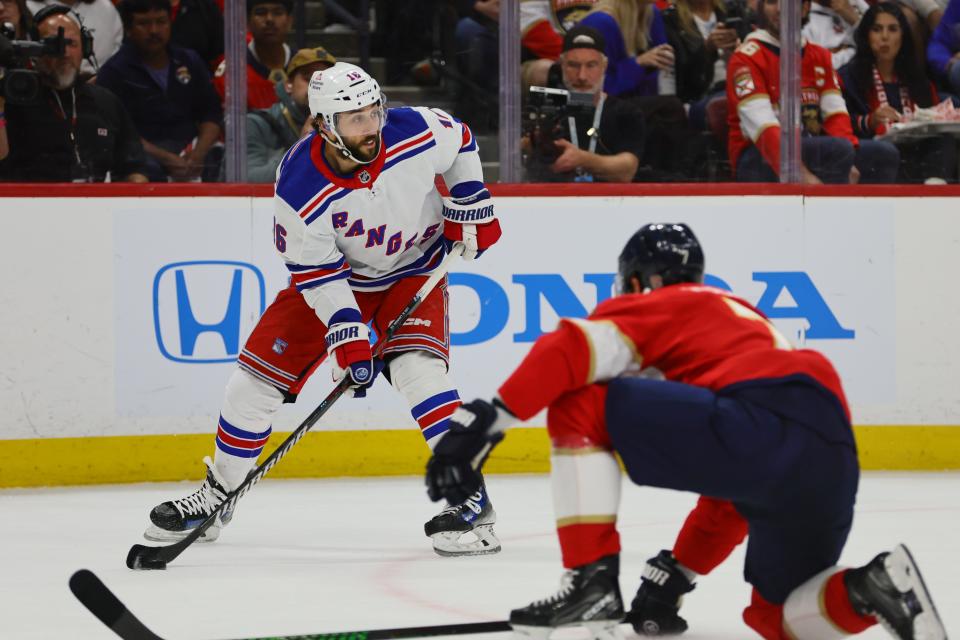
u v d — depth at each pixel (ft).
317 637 28.55
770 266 70.08
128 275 66.13
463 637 32.63
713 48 70.90
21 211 65.26
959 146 72.79
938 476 67.41
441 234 47.96
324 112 41.83
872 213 70.28
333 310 44.19
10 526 53.42
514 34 69.51
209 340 66.85
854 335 70.18
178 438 66.64
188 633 33.47
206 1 67.72
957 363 70.38
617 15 69.62
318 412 43.16
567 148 70.08
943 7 72.74
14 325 65.21
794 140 71.20
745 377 26.27
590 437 26.96
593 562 26.76
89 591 29.96
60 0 66.64
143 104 67.56
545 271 68.80
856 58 72.08
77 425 65.72
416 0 71.31
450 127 45.62
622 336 26.50
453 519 45.44
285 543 48.83
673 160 71.15
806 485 26.05
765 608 28.76
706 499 30.83
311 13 71.15
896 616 25.52
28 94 64.59
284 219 43.78
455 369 68.08
